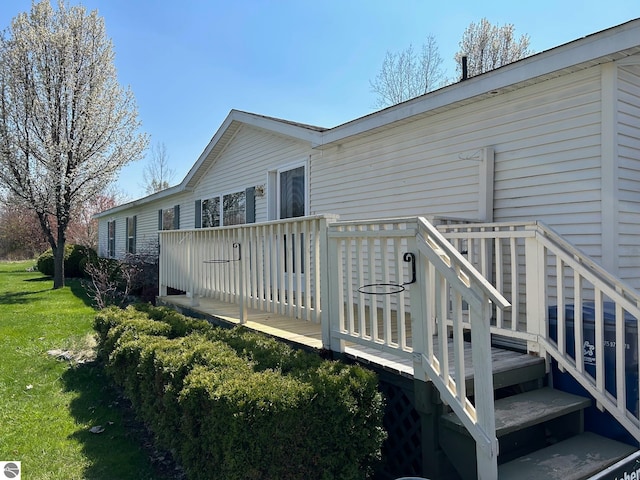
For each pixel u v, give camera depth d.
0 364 5.09
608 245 3.38
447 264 2.24
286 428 2.08
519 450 2.59
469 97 4.18
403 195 5.19
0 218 29.52
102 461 3.00
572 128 3.62
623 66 3.45
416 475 2.58
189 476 2.48
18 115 11.15
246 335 3.57
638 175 3.58
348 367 2.61
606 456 2.38
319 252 3.29
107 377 4.70
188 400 2.45
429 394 2.40
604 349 2.69
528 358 3.03
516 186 4.03
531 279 3.09
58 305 9.43
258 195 8.02
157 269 10.23
